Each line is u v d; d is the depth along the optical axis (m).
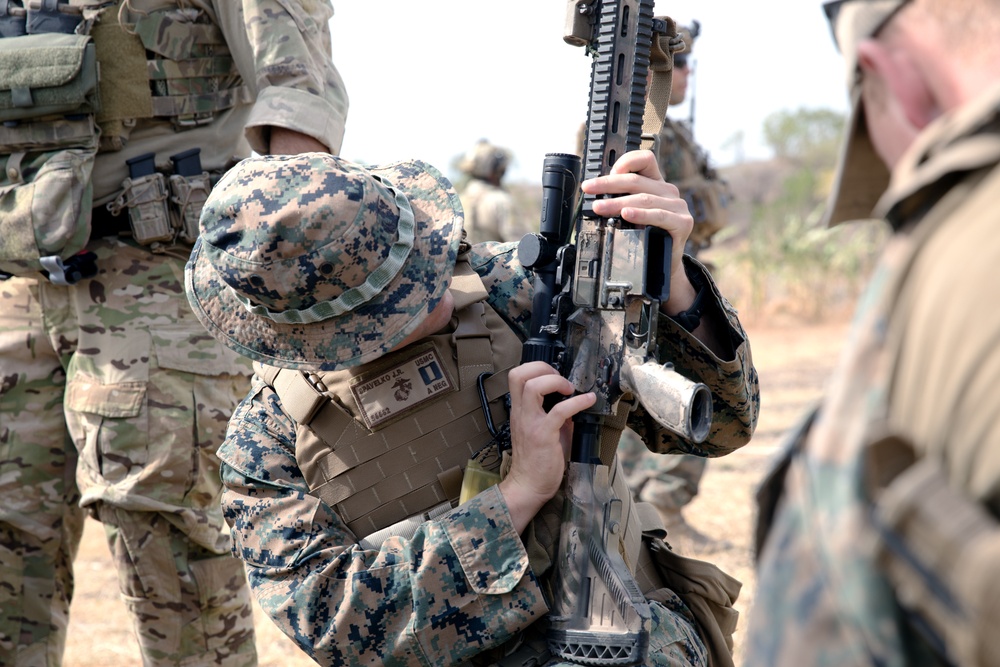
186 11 2.59
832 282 16.28
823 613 0.85
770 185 31.52
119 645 3.72
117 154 2.59
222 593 2.59
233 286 1.71
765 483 0.98
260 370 1.94
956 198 0.84
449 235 1.82
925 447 0.82
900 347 0.85
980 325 0.79
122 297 2.54
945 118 0.89
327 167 1.72
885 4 0.96
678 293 1.90
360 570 1.74
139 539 2.49
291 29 2.50
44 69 2.48
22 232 2.47
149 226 2.52
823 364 11.09
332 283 1.69
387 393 1.82
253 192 1.69
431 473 1.83
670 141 5.09
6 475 2.60
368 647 1.72
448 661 1.71
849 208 1.14
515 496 1.74
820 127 33.91
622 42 1.78
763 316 16.39
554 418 1.72
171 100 2.60
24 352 2.60
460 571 1.71
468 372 1.86
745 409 1.98
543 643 1.79
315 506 1.81
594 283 1.77
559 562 1.75
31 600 2.66
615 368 1.76
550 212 1.82
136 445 2.48
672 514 4.34
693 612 1.97
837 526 0.85
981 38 0.91
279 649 3.64
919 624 0.82
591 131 1.80
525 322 1.97
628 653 1.66
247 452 1.87
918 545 0.81
